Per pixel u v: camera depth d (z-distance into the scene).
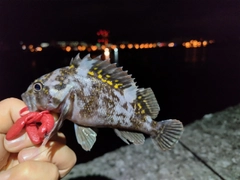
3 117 0.20
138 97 0.19
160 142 0.20
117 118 0.19
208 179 0.36
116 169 0.40
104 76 0.18
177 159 0.41
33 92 0.18
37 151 0.19
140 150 0.45
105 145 0.49
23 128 0.19
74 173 0.39
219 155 0.42
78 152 0.47
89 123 0.18
